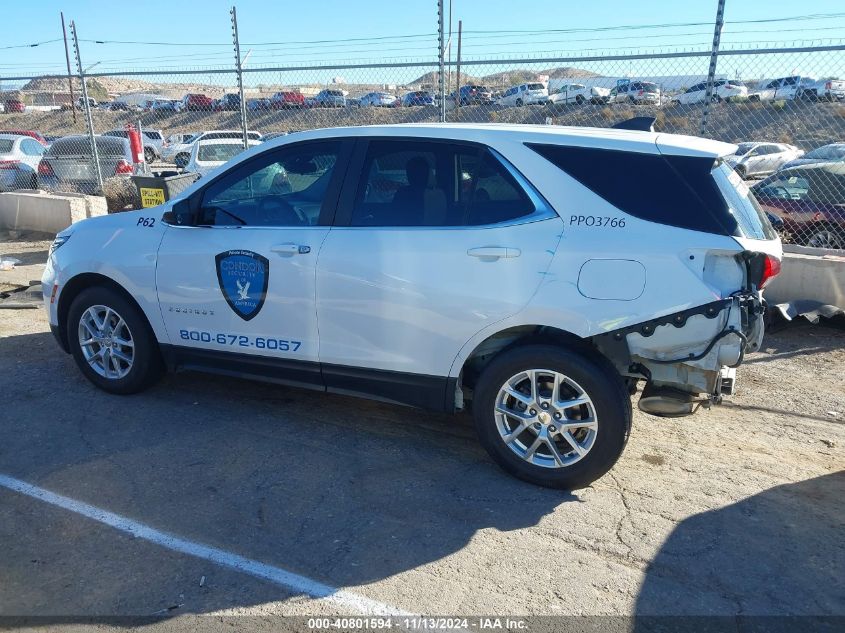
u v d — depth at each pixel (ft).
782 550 10.90
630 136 12.45
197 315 15.10
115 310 15.97
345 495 12.37
